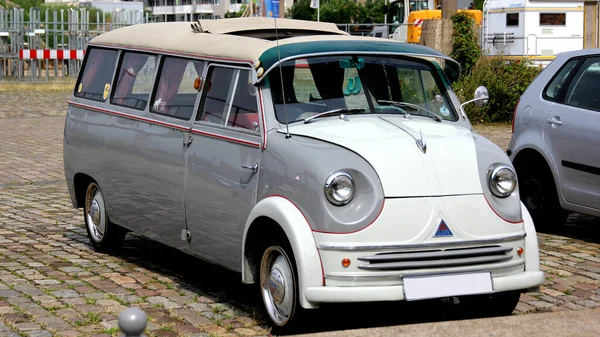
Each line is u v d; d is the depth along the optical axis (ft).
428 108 23.00
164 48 25.64
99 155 27.84
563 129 30.60
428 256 19.02
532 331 18.48
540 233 31.99
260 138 21.01
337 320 21.38
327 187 18.76
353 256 18.63
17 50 109.91
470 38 69.67
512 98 67.87
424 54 23.08
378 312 22.13
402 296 18.76
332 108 21.79
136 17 117.29
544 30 103.24
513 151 32.60
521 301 23.40
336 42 22.80
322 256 18.78
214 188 22.31
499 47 105.40
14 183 43.16
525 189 32.37
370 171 19.11
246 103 21.83
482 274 19.48
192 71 24.07
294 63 21.90
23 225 33.22
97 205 28.60
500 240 19.72
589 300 23.58
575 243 30.35
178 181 23.77
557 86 31.78
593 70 30.76
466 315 21.91
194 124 23.39
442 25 69.00
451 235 19.25
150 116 25.35
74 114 29.63
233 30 25.00
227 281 25.22
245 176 21.24
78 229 32.63
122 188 26.71
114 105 27.43
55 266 26.76
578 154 29.96
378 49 22.93
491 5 107.14
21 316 21.30
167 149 24.27
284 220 19.25
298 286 19.01
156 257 28.25
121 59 27.84
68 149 29.81
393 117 22.08
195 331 20.36
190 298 23.32
